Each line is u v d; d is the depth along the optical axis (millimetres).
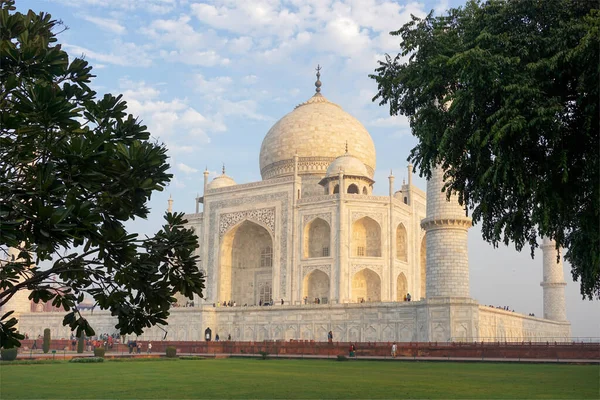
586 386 31547
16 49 15555
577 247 37656
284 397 26375
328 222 93000
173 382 33812
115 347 81750
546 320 107000
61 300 17312
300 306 81938
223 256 102312
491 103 29797
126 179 16234
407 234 99812
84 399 25578
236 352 73438
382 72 35781
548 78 28453
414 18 33625
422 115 32406
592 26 25547
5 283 16719
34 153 15328
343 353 67875
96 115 17609
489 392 28438
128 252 16391
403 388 30312
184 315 89312
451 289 67562
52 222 13586
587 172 27641
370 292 94000
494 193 31922
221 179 114000
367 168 112438
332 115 112500
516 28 29203
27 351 77250
